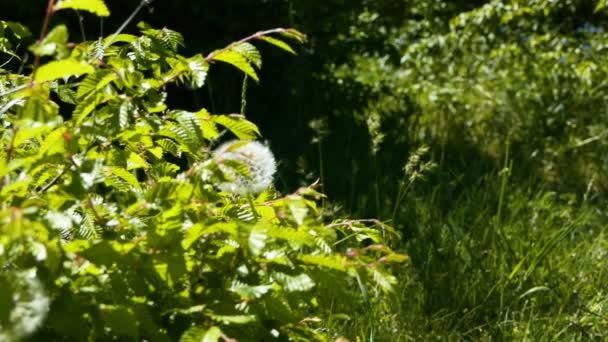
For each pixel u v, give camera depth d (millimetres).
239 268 1757
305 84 7152
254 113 6984
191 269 1756
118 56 2168
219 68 6578
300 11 7000
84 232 1840
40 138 2020
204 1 6395
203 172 1697
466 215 4637
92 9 1646
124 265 1642
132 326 1581
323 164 6117
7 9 5688
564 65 7758
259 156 2055
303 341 1858
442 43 8906
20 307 1479
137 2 6215
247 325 1720
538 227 4566
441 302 3721
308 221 1703
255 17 6648
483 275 3826
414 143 6738
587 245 4395
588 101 7227
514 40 9094
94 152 1856
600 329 3654
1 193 1609
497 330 3572
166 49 2156
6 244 1513
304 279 1688
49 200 1700
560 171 6328
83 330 1573
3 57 5527
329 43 7234
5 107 1917
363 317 3328
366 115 7402
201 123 1963
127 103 1765
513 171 6129
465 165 5832
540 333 3488
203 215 1769
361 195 5242
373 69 9820
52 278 1590
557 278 3916
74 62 1527
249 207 1948
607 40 8156
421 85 8312
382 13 11039
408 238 4336
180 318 1702
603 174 6258
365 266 1779
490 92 8094
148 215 1950
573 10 8906
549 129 7082
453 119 7480
